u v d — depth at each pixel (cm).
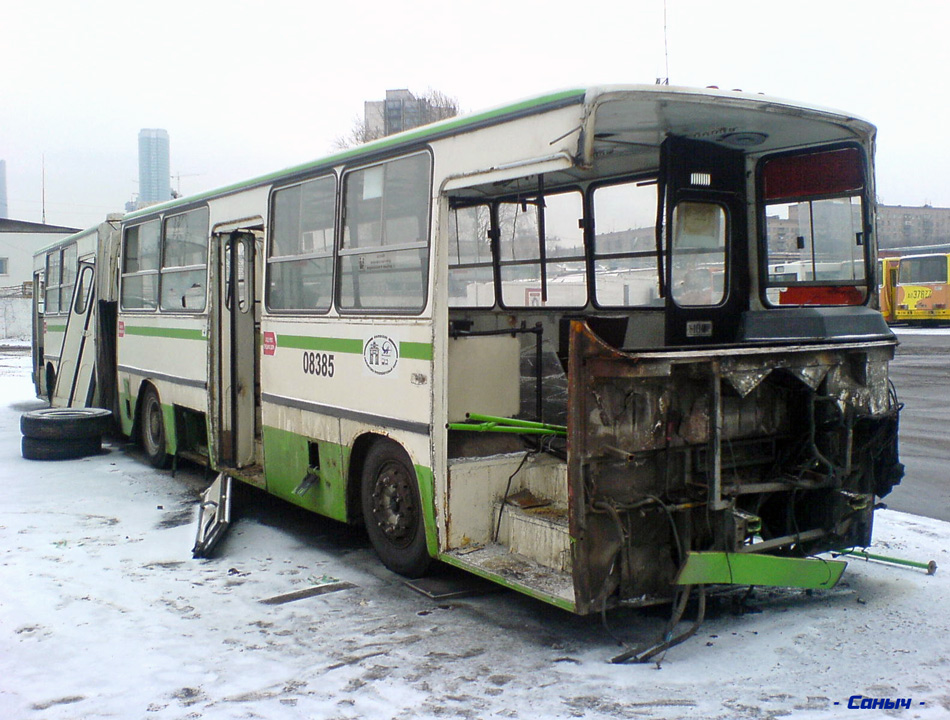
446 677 430
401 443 562
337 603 545
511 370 594
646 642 467
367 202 606
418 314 544
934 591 550
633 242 657
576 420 423
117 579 592
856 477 536
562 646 469
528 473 566
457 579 586
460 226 831
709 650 457
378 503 607
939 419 1324
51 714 397
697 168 588
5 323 3938
